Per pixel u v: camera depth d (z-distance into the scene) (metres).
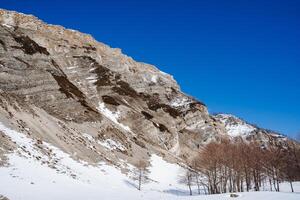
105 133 86.06
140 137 102.56
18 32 96.25
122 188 56.44
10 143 47.44
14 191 33.88
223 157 73.06
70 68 109.50
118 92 114.88
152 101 126.94
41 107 77.62
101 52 129.00
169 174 86.88
